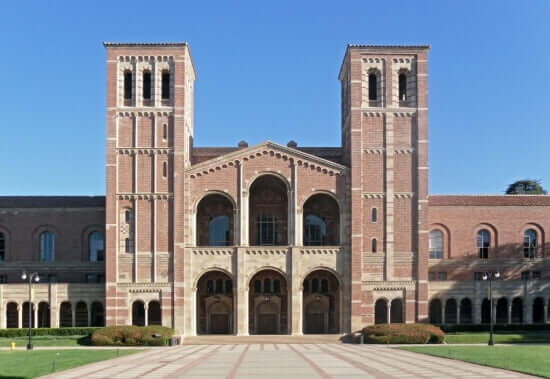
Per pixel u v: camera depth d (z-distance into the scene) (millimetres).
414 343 77812
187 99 94062
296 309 87625
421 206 89438
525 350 62562
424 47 91500
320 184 89750
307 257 88500
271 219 95625
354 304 87375
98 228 99500
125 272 87438
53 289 88375
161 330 79562
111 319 86438
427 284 88688
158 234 87875
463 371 44312
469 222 99125
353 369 46438
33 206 99312
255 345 77688
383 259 88688
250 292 93938
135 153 88812
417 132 90562
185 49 90625
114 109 89188
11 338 82438
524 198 100500
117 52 90375
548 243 99688
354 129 90125
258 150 89750
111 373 44656
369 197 89562
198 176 89188
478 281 90500
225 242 95188
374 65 91500
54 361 51250
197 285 93000
